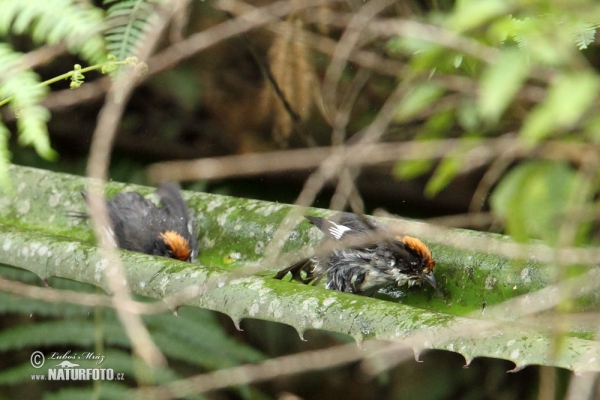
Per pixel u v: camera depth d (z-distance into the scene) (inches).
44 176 370.3
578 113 144.2
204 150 545.3
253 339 445.1
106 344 393.7
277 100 495.5
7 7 213.2
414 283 306.0
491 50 168.4
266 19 249.9
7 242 295.1
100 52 230.4
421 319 224.4
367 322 230.8
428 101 197.6
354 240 238.4
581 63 150.6
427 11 381.1
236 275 226.7
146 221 363.9
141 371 354.6
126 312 184.1
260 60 456.4
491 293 285.4
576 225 160.7
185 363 418.0
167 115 542.0
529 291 273.7
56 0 213.8
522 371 415.5
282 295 248.8
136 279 270.2
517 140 174.4
